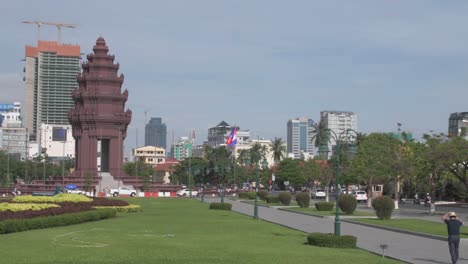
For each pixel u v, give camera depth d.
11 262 24.44
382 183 117.62
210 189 155.50
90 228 42.94
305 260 26.59
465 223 53.91
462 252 31.95
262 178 171.00
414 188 117.69
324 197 133.88
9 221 38.22
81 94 136.75
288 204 88.31
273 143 198.25
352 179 115.12
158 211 68.62
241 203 97.50
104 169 144.75
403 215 65.56
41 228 41.97
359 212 70.00
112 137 136.50
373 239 38.78
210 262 25.08
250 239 36.81
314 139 153.00
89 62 139.25
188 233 40.31
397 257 29.23
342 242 32.84
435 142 68.56
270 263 25.28
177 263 24.64
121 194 125.56
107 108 136.75
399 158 78.69
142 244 32.44
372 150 90.56
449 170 69.56
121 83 139.75
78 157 136.38
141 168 198.88
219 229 44.19
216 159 179.88
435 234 40.69
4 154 186.62
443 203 101.94
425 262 27.62
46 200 59.03
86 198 63.75
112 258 26.19
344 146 79.69
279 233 42.06
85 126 135.12
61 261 24.88
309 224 51.44
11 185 147.38
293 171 166.62
